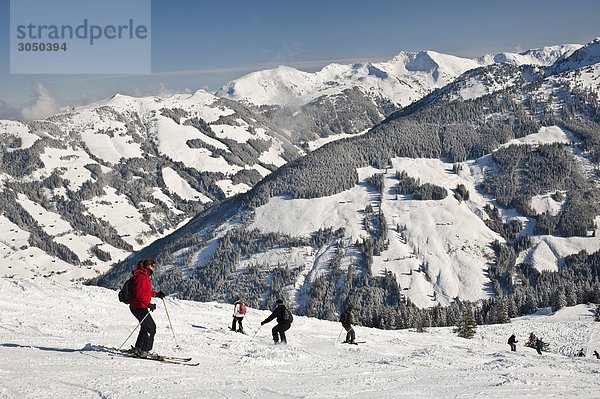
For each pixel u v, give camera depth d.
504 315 124.50
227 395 8.97
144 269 12.31
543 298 155.38
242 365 13.24
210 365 12.67
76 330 16.73
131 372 10.24
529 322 104.12
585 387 12.27
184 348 14.97
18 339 13.85
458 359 19.48
